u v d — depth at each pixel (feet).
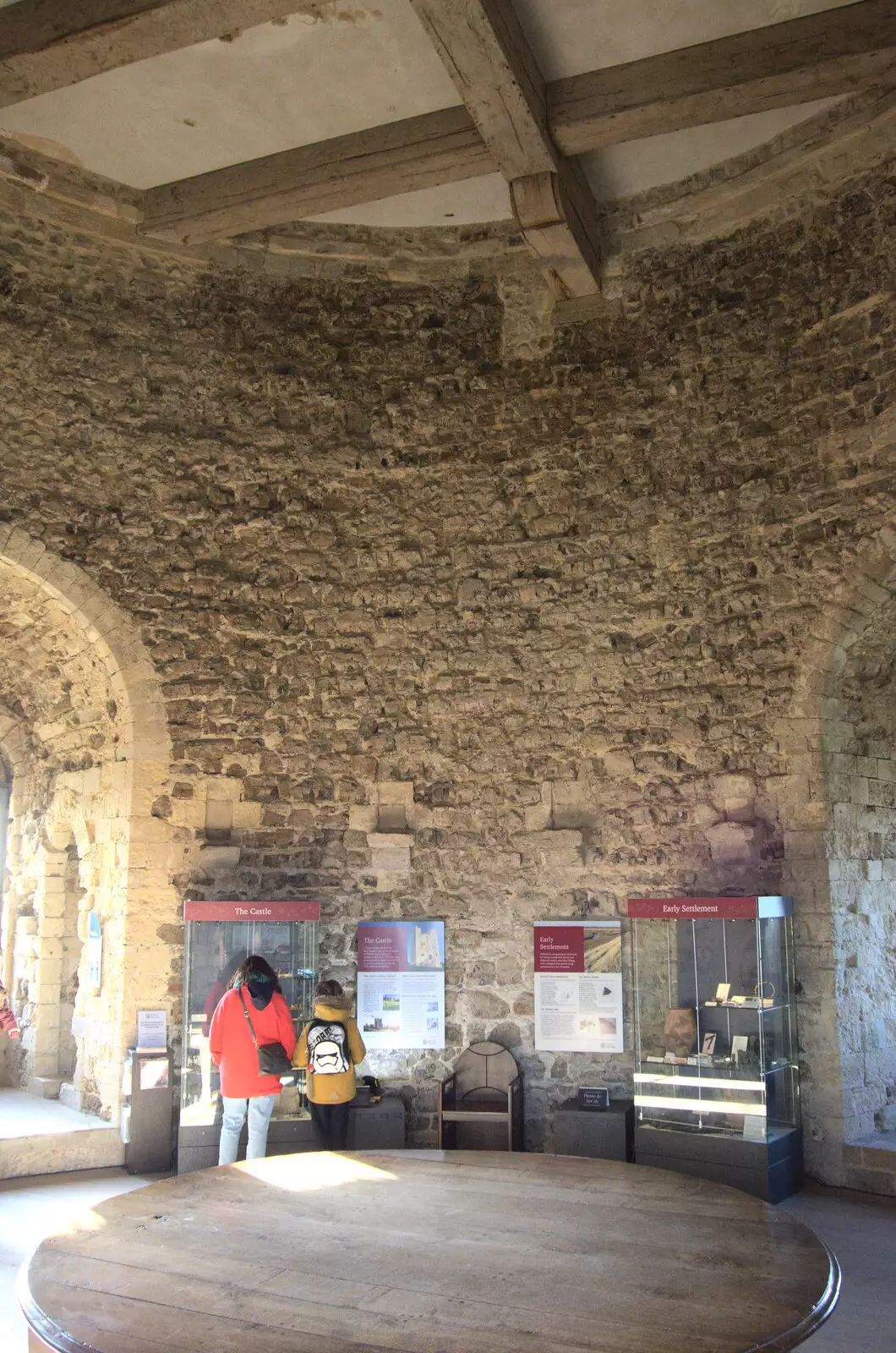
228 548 23.09
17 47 17.43
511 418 23.62
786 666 20.44
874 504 19.62
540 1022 21.53
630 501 22.50
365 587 23.47
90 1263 10.42
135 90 19.97
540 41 18.94
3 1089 24.63
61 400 21.99
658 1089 18.62
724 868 20.59
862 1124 19.15
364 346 24.22
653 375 22.70
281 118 20.86
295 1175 13.76
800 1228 11.41
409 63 19.30
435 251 24.34
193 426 23.21
